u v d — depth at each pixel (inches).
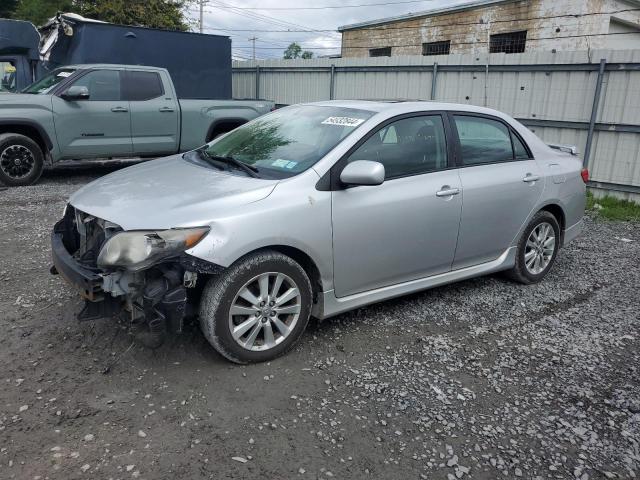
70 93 348.2
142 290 126.6
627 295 200.8
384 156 158.9
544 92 393.1
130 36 462.3
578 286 208.7
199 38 501.0
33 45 448.1
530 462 109.9
